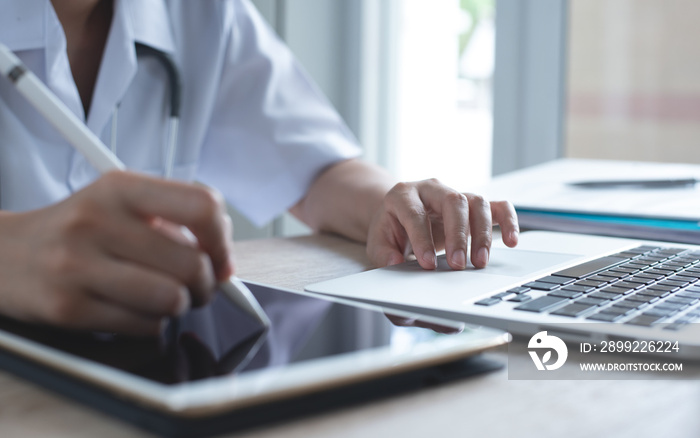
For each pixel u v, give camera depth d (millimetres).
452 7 1932
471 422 266
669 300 418
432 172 2016
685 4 1459
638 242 666
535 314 388
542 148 1717
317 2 2080
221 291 361
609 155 1588
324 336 331
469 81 1913
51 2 774
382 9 2064
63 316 324
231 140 964
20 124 776
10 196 769
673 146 1504
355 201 765
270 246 720
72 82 780
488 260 559
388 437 251
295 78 1015
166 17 908
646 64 1520
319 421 264
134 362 288
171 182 329
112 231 325
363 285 486
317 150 906
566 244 646
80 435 250
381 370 283
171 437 242
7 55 420
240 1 1017
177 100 891
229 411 247
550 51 1681
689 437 255
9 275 344
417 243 554
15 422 261
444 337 326
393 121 2074
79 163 818
